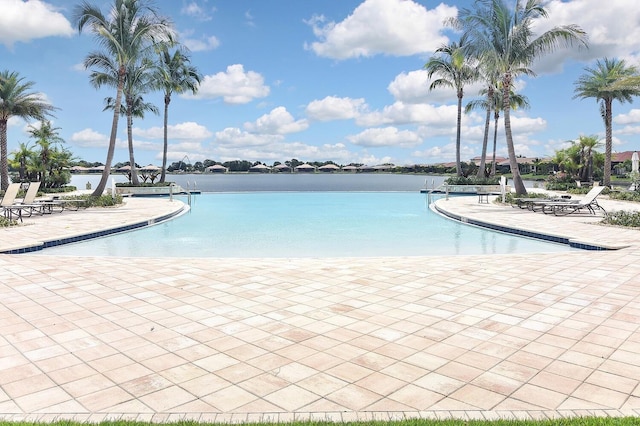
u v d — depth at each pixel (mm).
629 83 20391
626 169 49500
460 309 4762
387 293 5441
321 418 2604
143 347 3762
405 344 3799
